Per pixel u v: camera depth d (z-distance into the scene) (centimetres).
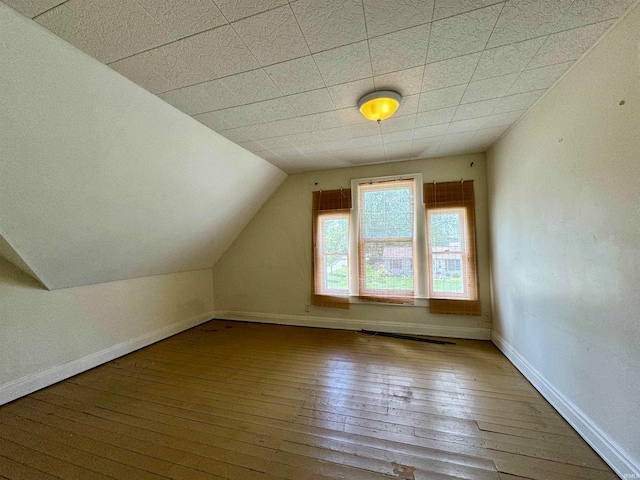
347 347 329
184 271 415
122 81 174
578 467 149
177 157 252
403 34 146
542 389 218
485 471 147
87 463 156
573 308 179
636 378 133
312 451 164
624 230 138
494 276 323
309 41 149
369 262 383
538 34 147
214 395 227
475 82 192
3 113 145
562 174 189
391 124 257
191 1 121
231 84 187
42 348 246
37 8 121
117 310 314
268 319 440
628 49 134
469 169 347
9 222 188
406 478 144
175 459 159
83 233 236
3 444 172
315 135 278
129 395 229
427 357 295
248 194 384
